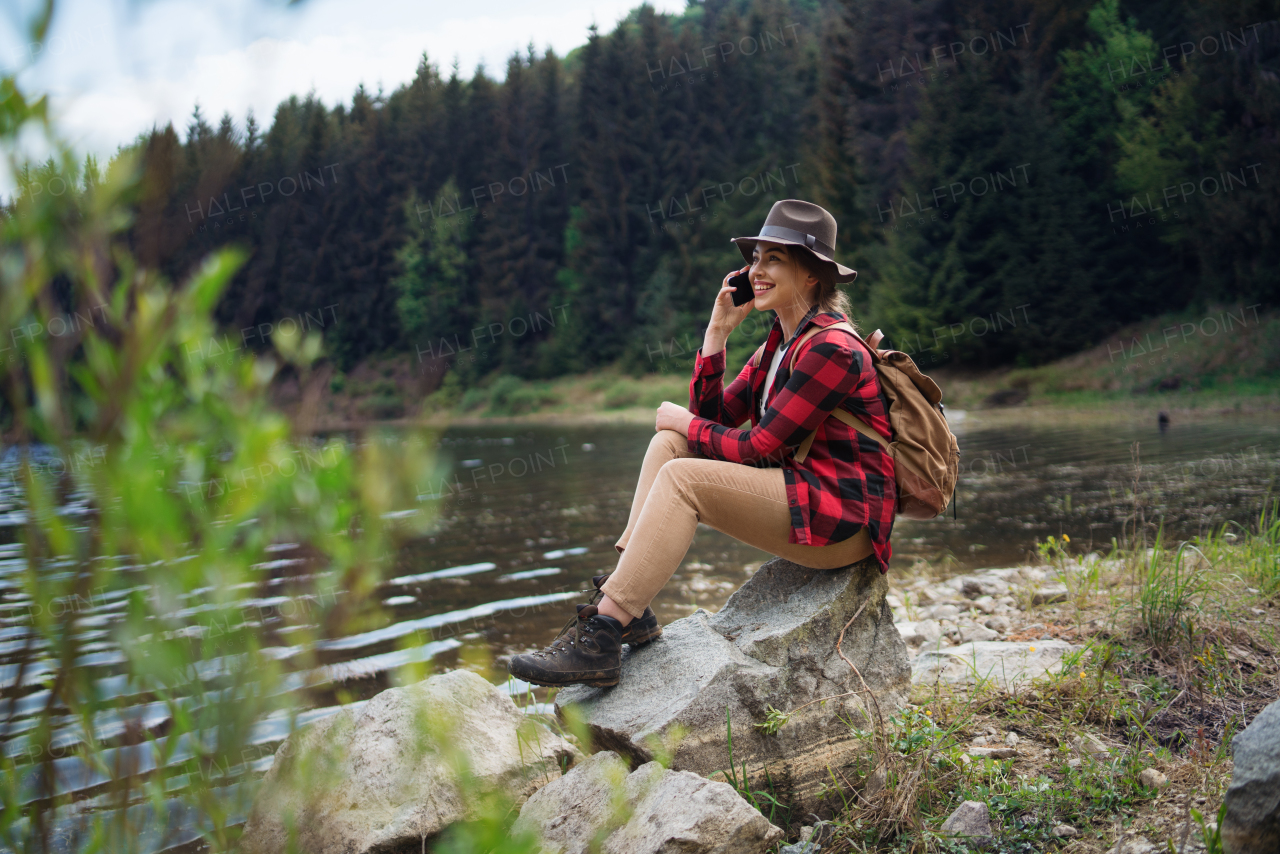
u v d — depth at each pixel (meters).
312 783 1.27
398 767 2.63
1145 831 2.29
